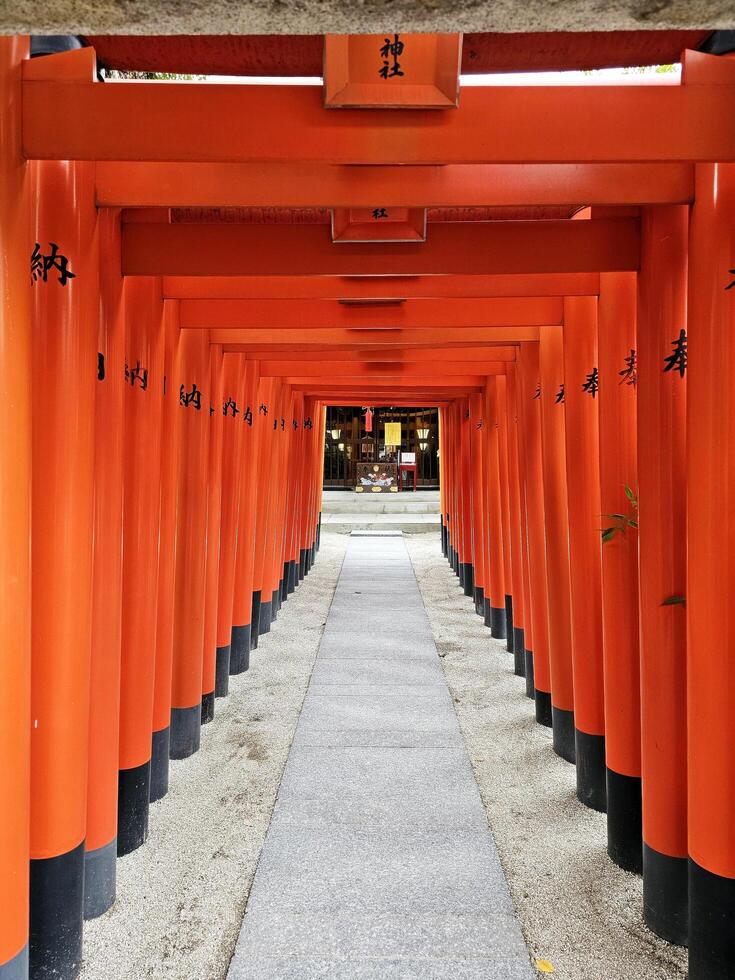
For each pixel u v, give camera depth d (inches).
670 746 123.5
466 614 407.5
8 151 86.4
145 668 153.2
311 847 151.6
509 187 107.8
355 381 389.7
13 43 87.2
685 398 124.1
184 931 125.4
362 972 113.7
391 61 85.2
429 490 1211.9
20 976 93.3
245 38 97.0
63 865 112.8
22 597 90.4
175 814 168.6
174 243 135.0
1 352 86.0
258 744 211.6
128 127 89.0
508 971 114.7
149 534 154.8
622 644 145.9
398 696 254.4
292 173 109.4
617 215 131.6
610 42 97.5
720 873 105.0
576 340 173.8
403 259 133.2
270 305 186.7
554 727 207.2
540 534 227.0
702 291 104.7
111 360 130.4
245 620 290.2
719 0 48.3
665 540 124.6
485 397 359.9
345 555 644.7
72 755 113.3
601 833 161.0
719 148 89.4
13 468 88.0
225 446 259.3
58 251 107.6
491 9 49.8
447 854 149.2
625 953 120.3
